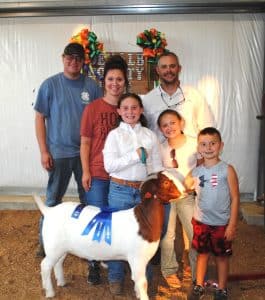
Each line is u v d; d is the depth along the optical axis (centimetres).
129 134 317
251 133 590
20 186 630
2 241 473
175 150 337
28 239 479
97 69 564
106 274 393
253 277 372
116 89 329
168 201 305
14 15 573
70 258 427
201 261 331
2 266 408
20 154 621
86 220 311
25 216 564
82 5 553
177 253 440
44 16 573
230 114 588
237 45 572
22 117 610
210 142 311
